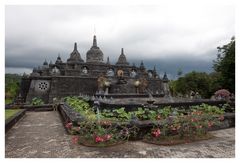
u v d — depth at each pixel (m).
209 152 6.46
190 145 7.21
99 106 13.02
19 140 7.96
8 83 43.81
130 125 7.84
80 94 32.38
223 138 8.21
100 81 36.66
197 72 39.59
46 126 11.12
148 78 43.34
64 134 8.96
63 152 6.48
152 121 8.27
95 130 7.43
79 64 40.62
